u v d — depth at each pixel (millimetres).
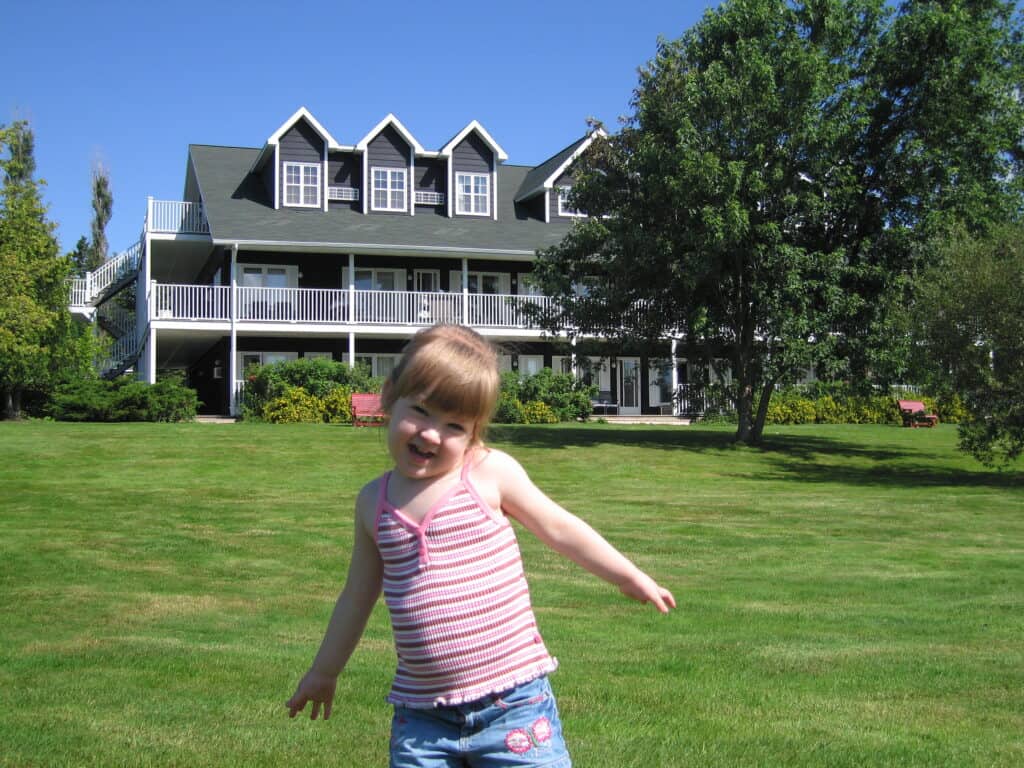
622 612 7012
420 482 2352
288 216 32719
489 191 35719
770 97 20094
